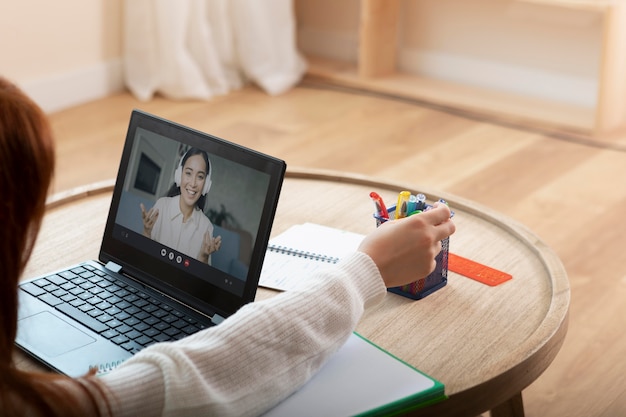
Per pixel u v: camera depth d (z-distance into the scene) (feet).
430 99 13.12
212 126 12.10
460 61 13.69
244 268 3.83
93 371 2.96
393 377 3.48
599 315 7.59
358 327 4.03
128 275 4.34
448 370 3.67
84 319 3.95
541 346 3.82
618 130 12.03
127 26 13.02
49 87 12.38
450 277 4.51
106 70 13.07
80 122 12.10
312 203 5.36
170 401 2.88
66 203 5.32
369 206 5.33
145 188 4.29
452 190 10.14
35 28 12.05
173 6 12.69
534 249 4.78
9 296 2.53
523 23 12.91
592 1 11.44
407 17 14.03
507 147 11.42
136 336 3.84
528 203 9.79
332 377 3.47
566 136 11.79
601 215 9.49
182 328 3.90
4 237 2.49
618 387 6.64
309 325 3.29
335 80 14.01
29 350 3.71
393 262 3.68
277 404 3.26
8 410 2.53
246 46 13.60
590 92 12.61
